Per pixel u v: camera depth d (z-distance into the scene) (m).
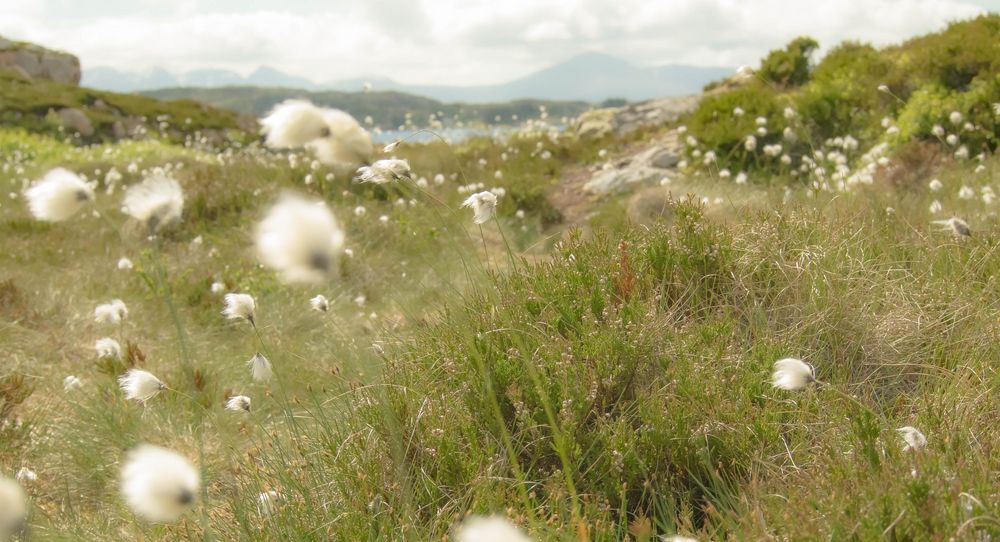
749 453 2.65
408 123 16.64
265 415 4.32
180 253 8.06
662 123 15.43
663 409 2.86
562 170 13.62
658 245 4.05
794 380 2.30
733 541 2.15
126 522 3.10
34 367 5.05
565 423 2.74
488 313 3.63
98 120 27.06
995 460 2.31
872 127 10.58
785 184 8.94
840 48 14.84
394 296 6.15
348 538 2.46
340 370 4.29
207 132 29.19
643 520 2.26
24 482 3.44
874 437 2.47
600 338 3.19
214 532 2.71
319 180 10.39
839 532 2.03
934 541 1.89
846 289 3.67
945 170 7.43
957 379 2.96
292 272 1.63
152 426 4.10
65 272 7.60
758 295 3.79
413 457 2.85
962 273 3.94
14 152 17.75
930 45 11.52
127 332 5.85
